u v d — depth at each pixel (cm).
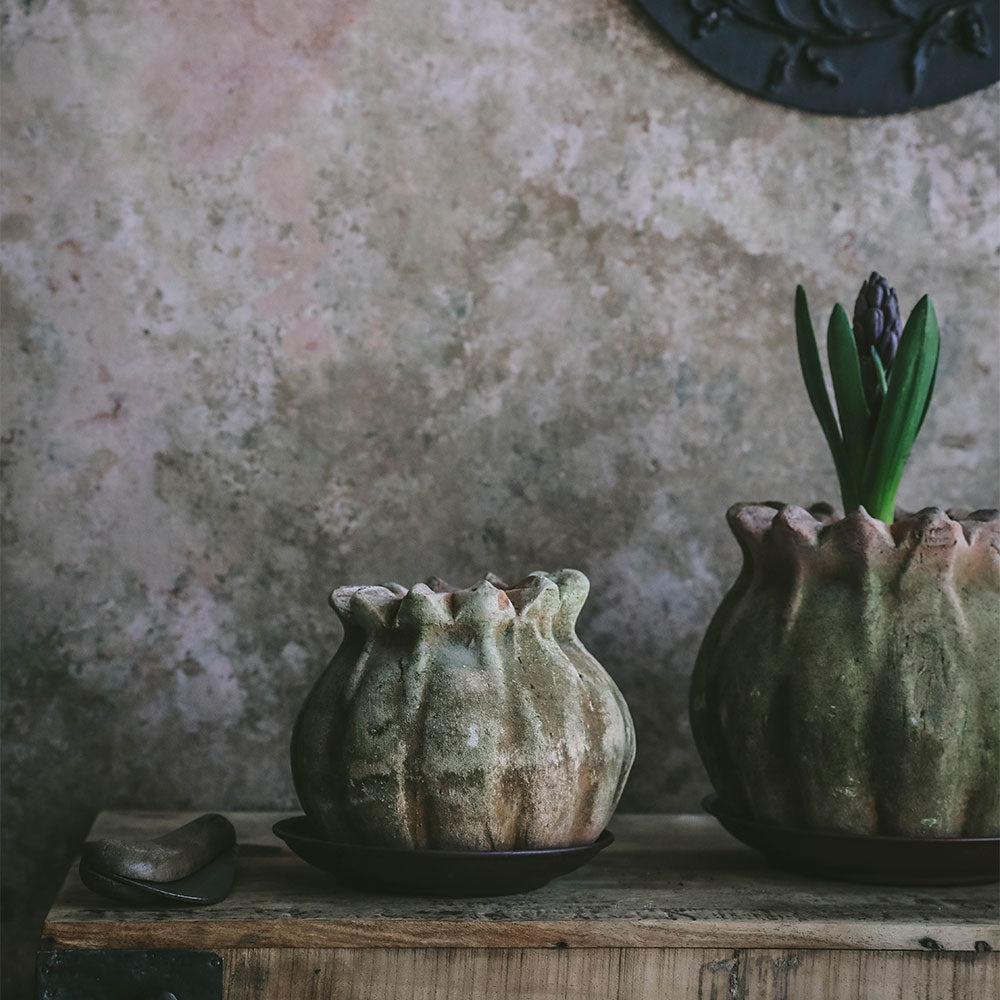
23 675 137
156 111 139
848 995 95
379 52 143
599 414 145
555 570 144
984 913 100
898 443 116
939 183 151
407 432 142
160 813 135
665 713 145
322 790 100
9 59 137
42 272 137
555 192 145
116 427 138
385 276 142
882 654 105
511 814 97
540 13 145
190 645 139
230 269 140
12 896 136
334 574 141
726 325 147
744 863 117
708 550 146
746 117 148
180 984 90
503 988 93
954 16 149
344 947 92
